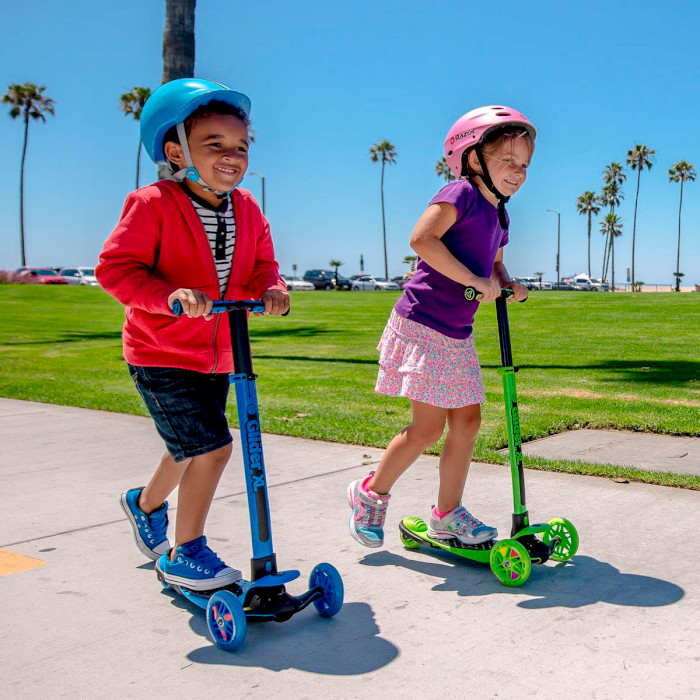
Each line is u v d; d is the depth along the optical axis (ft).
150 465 15.33
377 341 43.11
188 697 6.93
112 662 7.63
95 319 64.23
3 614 8.78
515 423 9.79
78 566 10.23
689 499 12.23
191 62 33.96
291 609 8.05
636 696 6.72
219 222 8.79
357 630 8.21
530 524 11.16
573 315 58.03
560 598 8.84
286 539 11.02
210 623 7.99
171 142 8.50
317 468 14.76
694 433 16.69
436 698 6.79
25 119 180.55
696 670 7.14
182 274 8.74
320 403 21.68
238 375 8.04
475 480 13.56
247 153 8.63
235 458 15.65
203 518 8.86
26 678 7.32
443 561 10.27
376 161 242.78
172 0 33.35
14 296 95.14
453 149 10.03
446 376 9.86
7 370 30.45
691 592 8.87
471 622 8.30
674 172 278.05
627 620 8.20
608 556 10.05
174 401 8.70
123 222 8.38
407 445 10.11
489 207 10.02
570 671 7.17
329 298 100.68
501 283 10.53
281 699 6.86
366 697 6.84
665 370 27.07
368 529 10.28
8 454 16.26
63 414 20.76
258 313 8.39
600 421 18.03
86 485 13.94
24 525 11.84
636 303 70.79
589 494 12.60
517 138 9.62
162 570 9.16
